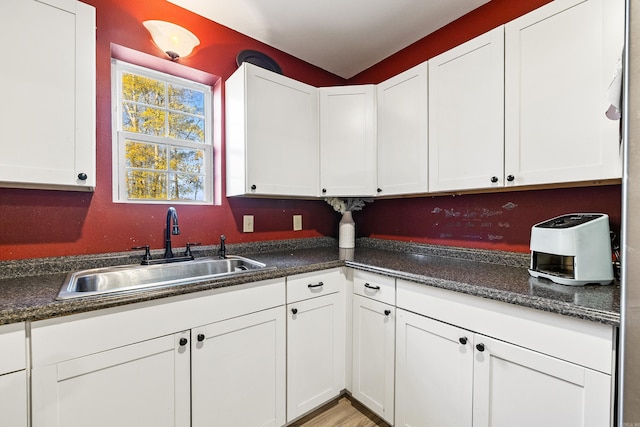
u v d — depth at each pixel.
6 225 1.31
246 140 1.72
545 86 1.24
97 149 1.52
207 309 1.23
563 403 0.96
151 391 1.11
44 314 0.90
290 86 1.92
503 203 1.69
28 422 0.90
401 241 2.20
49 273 1.37
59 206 1.43
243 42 2.04
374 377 1.59
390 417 1.50
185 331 1.18
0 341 0.86
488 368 1.13
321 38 2.08
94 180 1.26
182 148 1.91
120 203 1.59
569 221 1.26
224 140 1.96
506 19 1.66
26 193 1.35
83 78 1.23
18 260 1.32
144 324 1.09
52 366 0.93
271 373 1.44
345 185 2.03
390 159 1.91
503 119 1.36
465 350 1.20
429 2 1.73
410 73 1.78
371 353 1.61
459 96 1.53
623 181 0.64
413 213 2.14
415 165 1.76
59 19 1.18
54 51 1.17
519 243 1.62
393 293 1.49
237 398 1.33
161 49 1.71
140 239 1.65
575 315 0.92
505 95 1.36
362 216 2.53
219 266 1.75
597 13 1.10
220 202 1.95
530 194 1.58
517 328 1.06
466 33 1.83
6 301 0.96
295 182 1.94
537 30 1.26
